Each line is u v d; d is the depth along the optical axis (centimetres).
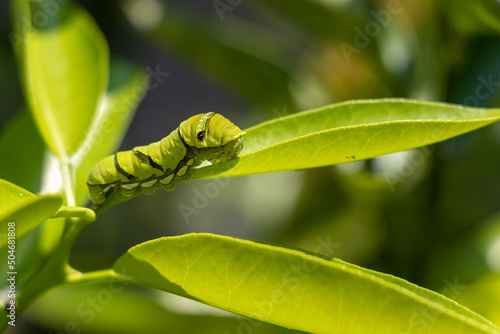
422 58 56
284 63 63
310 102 62
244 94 63
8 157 44
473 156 56
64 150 41
